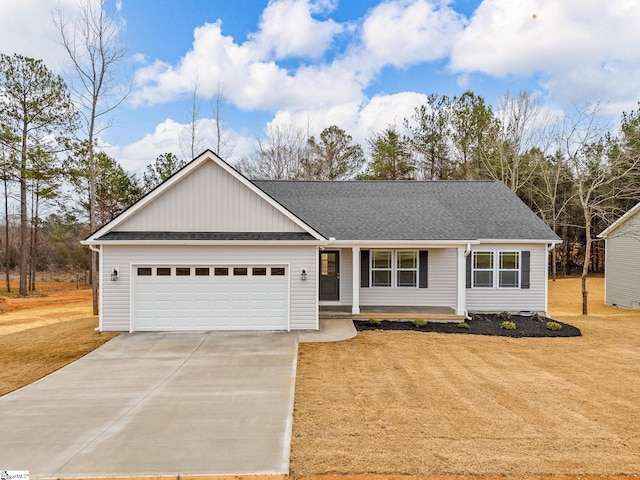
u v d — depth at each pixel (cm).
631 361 974
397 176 3612
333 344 1109
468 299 1553
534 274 1549
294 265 1258
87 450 533
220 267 1253
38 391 767
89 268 3478
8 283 3036
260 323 1259
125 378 840
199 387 781
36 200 3023
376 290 1575
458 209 1705
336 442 550
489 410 662
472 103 3397
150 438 567
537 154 3222
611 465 495
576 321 1534
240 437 567
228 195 1280
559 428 595
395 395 733
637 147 2641
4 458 514
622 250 2112
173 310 1247
